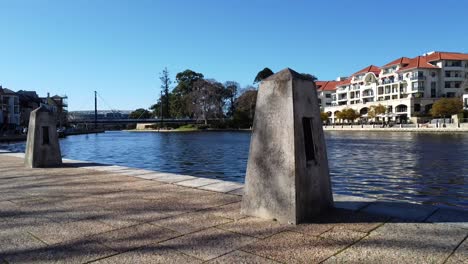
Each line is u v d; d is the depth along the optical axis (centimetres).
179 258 378
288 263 362
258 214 534
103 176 988
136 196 702
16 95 9088
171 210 582
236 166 2209
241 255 385
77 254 392
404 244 407
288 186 499
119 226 497
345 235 443
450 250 386
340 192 1306
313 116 547
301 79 525
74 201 664
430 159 2441
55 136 1286
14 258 382
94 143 5525
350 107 11012
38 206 626
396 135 6103
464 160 2361
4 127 8088
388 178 1639
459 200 1167
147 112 16150
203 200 655
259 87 541
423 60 9881
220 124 10869
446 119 7544
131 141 5988
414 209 557
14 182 903
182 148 3966
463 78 9550
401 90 9906
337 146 3738
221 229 477
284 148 505
